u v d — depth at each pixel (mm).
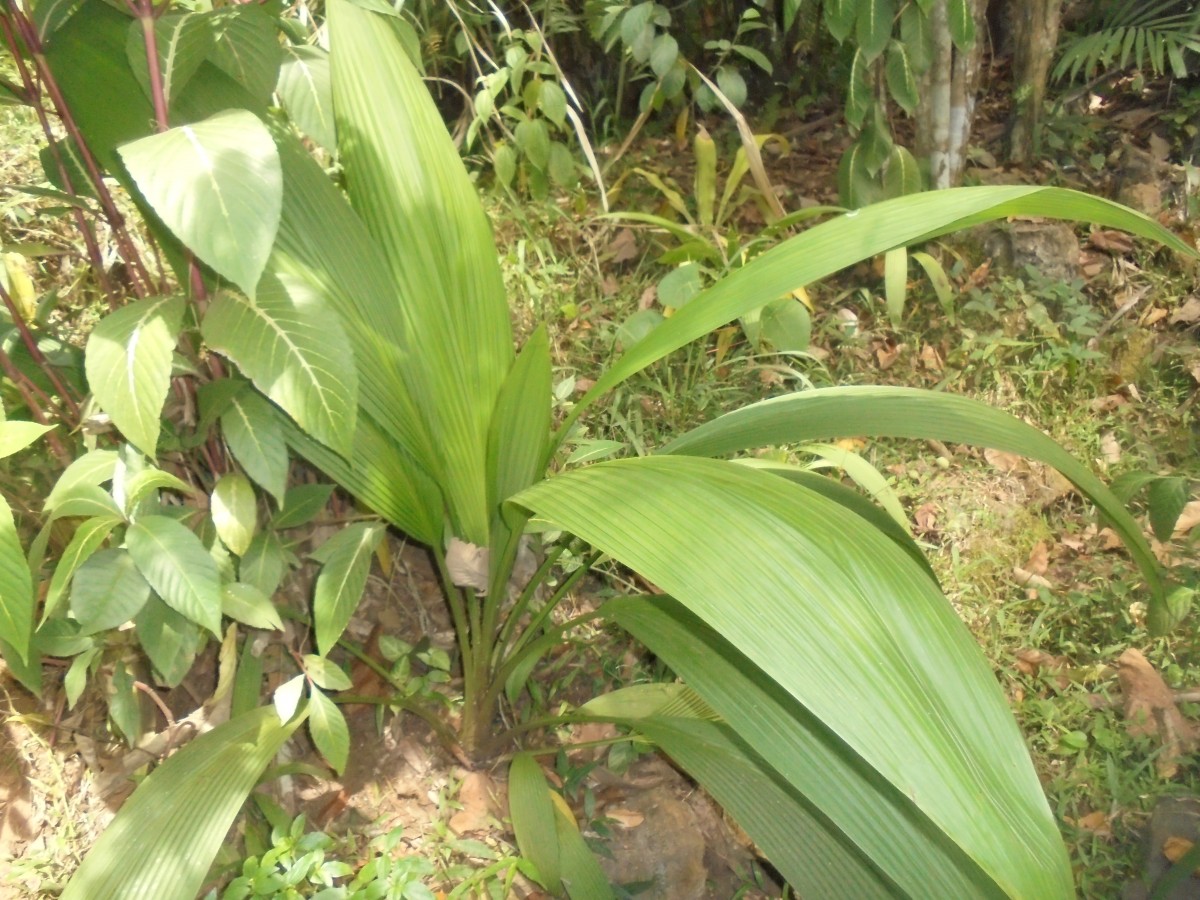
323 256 1219
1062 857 772
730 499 924
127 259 1263
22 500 1340
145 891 1086
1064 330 2404
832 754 1046
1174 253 2533
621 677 1692
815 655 819
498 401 1229
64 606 1214
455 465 1272
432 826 1439
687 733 1336
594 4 2432
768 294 1021
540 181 2402
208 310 1041
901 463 2105
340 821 1431
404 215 1227
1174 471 2141
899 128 2910
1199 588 1847
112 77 1139
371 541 1309
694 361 2174
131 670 1398
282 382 1008
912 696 808
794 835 1211
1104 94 3115
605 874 1404
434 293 1230
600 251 2449
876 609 843
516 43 2357
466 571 1370
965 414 1249
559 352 2148
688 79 2477
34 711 1405
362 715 1551
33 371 1331
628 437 1957
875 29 2002
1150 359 2346
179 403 1330
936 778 777
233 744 1248
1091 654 1813
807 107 3088
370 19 1250
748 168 2363
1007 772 794
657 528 904
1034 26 2629
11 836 1318
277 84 1213
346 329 1222
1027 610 1891
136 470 1164
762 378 2191
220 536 1195
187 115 1153
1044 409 2252
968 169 2744
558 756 1511
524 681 1546
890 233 974
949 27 2057
